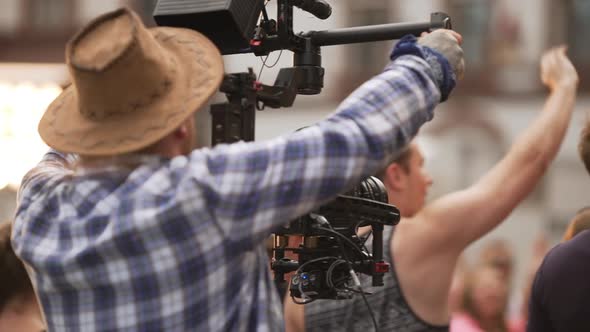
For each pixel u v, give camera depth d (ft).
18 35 68.13
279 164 5.45
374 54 63.87
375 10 60.13
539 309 8.29
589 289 7.89
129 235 5.45
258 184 5.44
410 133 5.64
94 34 5.58
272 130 65.10
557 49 10.10
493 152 59.77
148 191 5.51
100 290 5.59
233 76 6.32
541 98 59.67
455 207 9.44
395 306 9.23
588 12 59.31
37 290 5.89
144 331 5.52
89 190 5.71
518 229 55.16
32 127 48.16
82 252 5.54
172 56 5.84
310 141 5.48
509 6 60.70
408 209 9.52
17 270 8.59
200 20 6.99
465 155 60.03
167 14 6.90
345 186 5.48
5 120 47.44
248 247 5.57
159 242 5.45
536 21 60.44
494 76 60.80
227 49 7.11
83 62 5.42
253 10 6.95
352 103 5.61
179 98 5.62
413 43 5.83
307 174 5.42
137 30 5.42
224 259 5.53
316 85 7.23
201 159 5.53
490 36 61.11
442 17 6.45
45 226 5.86
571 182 57.06
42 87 56.13
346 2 59.93
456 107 60.34
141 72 5.49
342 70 64.13
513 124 60.29
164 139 5.70
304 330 9.28
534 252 48.85
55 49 67.92
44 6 68.28
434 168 57.06
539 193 56.54
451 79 5.85
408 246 9.34
